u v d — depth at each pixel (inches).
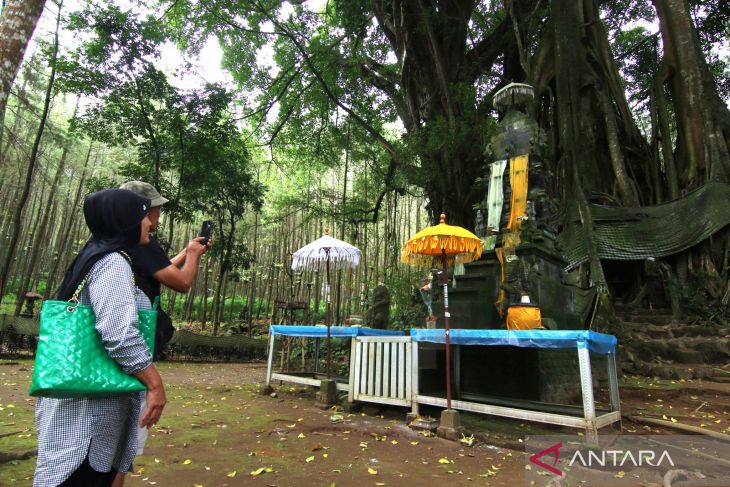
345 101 668.7
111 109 474.6
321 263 246.4
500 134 271.1
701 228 438.9
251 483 107.2
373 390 193.5
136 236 61.4
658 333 386.9
